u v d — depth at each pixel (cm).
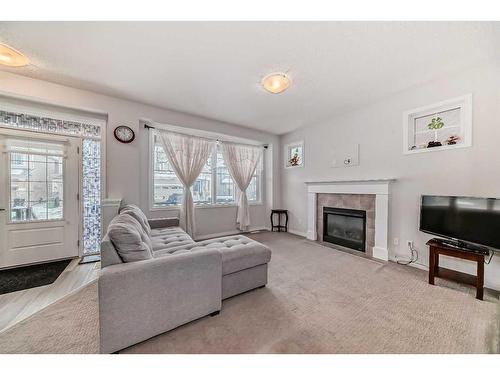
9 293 204
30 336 144
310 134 433
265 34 175
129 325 132
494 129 215
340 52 200
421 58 209
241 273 197
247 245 214
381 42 185
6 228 257
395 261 291
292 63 217
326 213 394
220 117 384
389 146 302
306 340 141
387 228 298
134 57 207
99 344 135
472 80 228
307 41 184
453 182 243
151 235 272
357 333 147
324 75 241
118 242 146
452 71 234
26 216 269
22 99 257
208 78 248
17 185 263
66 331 150
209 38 180
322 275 246
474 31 171
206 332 148
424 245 267
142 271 137
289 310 175
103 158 306
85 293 204
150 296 139
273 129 460
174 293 148
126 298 131
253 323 158
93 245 319
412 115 282
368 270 260
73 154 298
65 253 292
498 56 206
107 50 196
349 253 327
